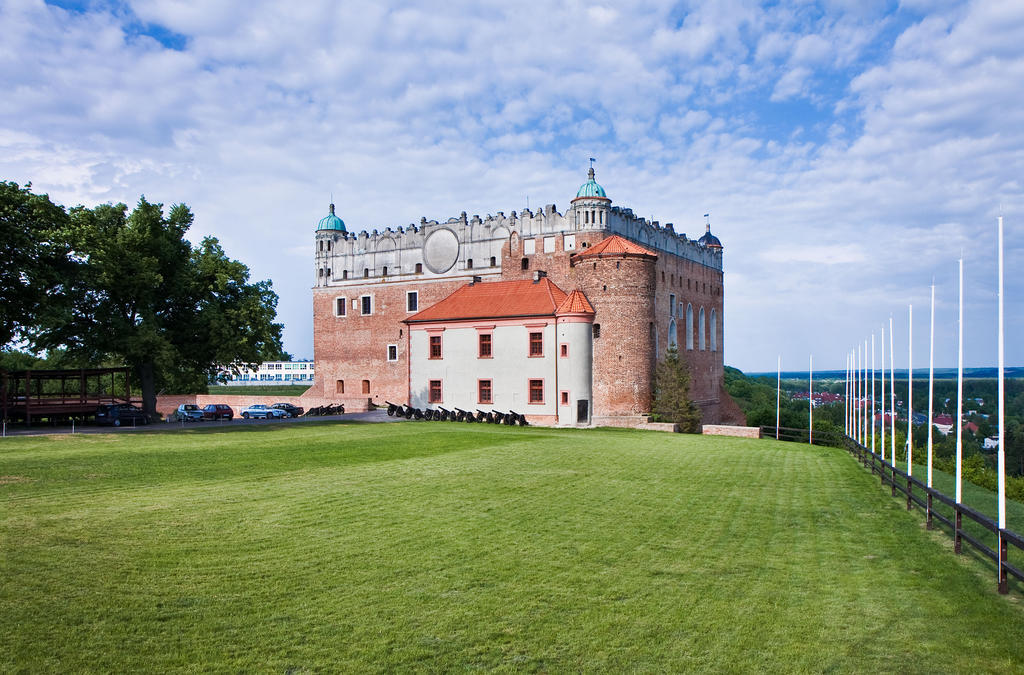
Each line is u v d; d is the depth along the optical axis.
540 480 24.80
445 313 62.12
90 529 16.25
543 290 60.06
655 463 30.36
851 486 25.19
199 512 18.28
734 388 143.50
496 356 58.88
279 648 10.38
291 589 12.70
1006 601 12.31
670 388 55.97
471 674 9.70
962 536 15.12
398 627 11.17
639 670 9.85
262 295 58.31
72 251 47.94
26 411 47.31
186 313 55.34
